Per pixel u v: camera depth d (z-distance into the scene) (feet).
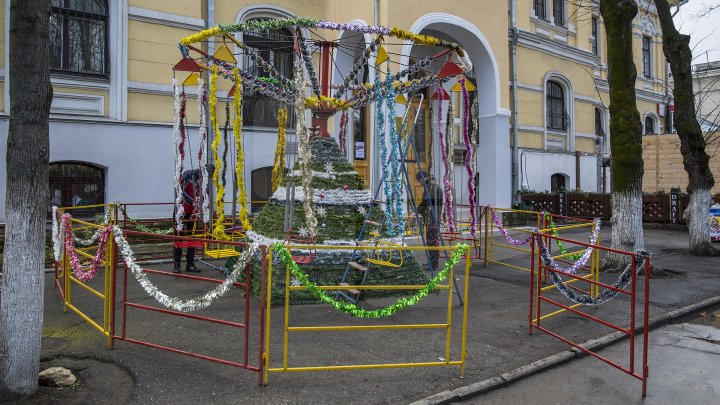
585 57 66.23
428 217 31.48
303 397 13.48
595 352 18.28
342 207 24.18
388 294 24.02
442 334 19.12
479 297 25.12
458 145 49.03
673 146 63.67
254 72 40.01
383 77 37.55
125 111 35.35
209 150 37.78
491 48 46.75
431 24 42.16
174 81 24.36
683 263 34.94
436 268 30.37
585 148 66.90
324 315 20.94
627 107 30.63
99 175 35.17
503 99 48.14
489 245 39.09
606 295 17.53
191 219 28.89
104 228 17.51
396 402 13.44
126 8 35.40
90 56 34.91
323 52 25.03
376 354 16.72
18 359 12.86
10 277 12.93
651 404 14.14
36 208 13.23
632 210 30.76
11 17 12.92
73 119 33.42
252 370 14.30
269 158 40.37
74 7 34.32
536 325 19.57
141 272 15.90
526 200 56.95
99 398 13.14
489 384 14.76
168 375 14.58
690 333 20.84
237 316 20.39
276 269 22.26
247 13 40.78
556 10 63.77
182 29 37.73
